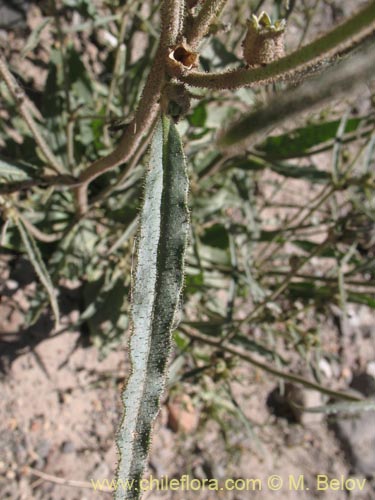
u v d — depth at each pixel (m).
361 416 0.30
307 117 0.26
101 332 0.25
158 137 0.10
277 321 0.24
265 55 0.10
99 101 0.25
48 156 0.17
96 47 0.28
